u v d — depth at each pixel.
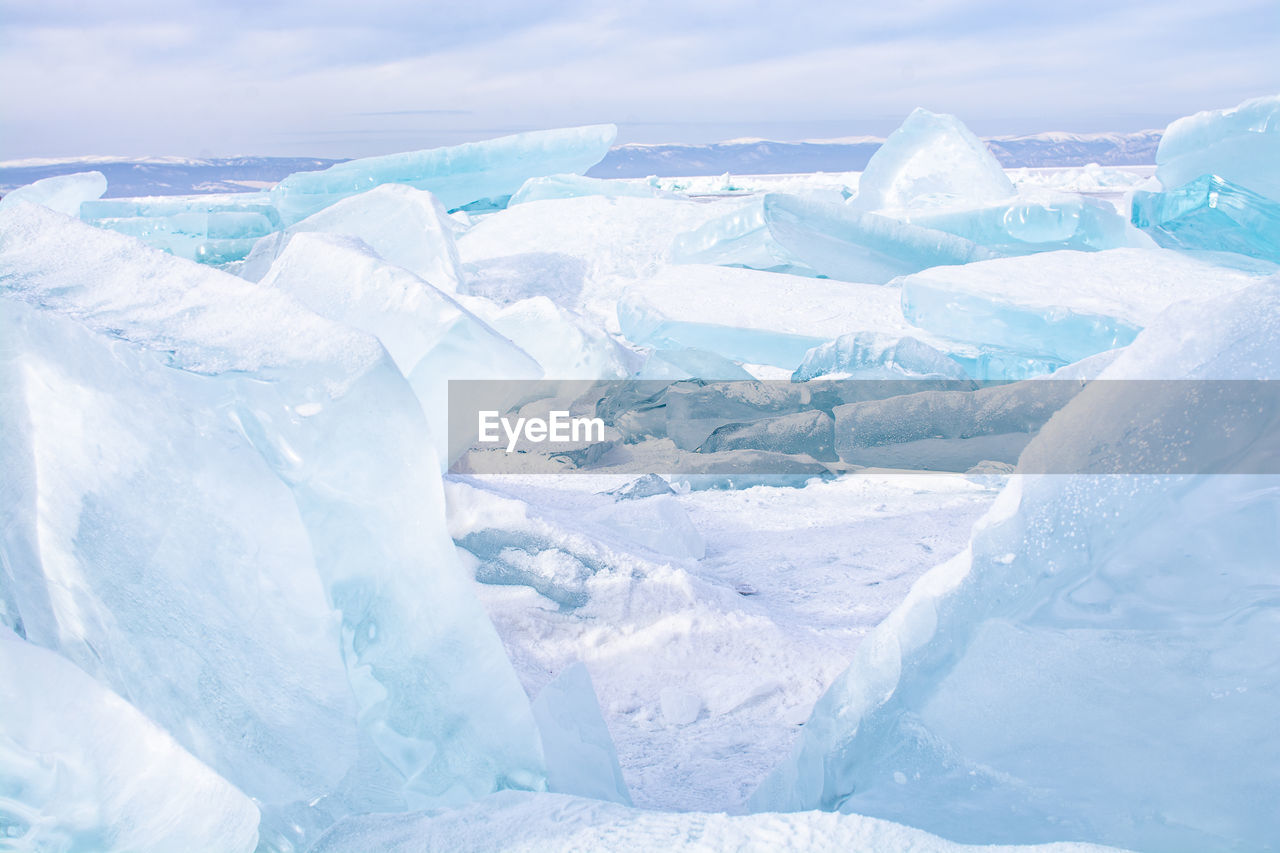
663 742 2.11
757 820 1.16
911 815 1.29
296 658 1.39
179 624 1.43
